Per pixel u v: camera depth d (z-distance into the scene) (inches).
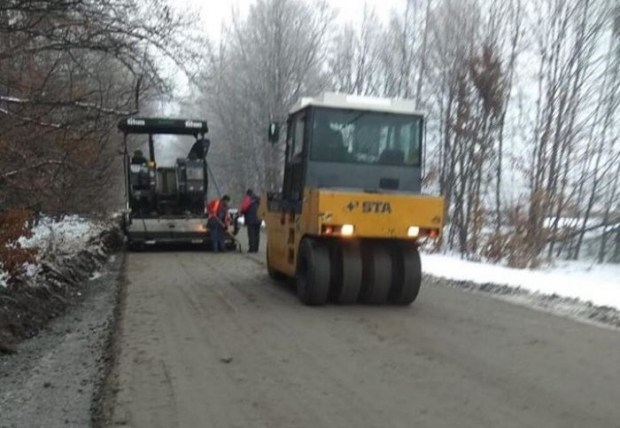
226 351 296.7
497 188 839.1
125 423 207.6
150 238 757.3
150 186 794.8
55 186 447.8
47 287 410.3
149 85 416.5
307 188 396.2
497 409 223.5
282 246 474.0
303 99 432.5
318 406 224.5
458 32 1038.4
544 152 876.6
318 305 407.5
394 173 420.2
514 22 987.3
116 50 354.9
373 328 347.3
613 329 350.6
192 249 807.1
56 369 271.1
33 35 334.3
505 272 572.4
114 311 395.2
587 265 793.6
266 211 534.9
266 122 1549.0
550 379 258.4
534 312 399.2
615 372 269.0
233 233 858.8
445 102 1042.1
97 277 543.2
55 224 684.1
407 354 294.2
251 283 506.9
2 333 309.7
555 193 824.3
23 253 371.6
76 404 228.5
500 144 893.2
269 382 251.1
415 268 406.9
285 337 324.8
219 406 223.9
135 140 916.0
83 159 452.4
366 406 224.8
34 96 370.6
